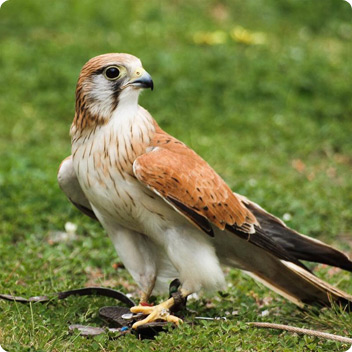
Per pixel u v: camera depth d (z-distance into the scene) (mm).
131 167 8664
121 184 8727
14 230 12148
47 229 12383
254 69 19828
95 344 8188
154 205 8766
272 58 20703
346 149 16641
